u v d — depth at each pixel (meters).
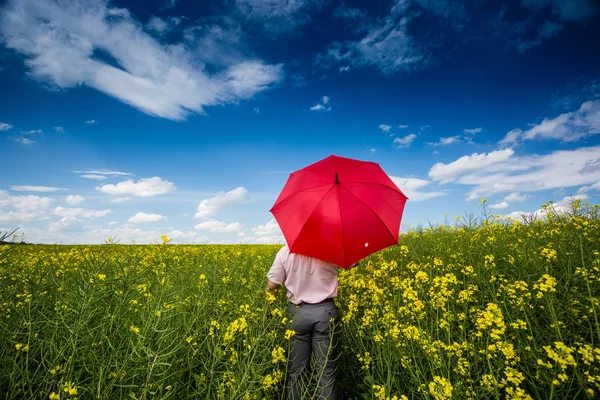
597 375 2.09
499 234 5.75
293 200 3.15
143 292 3.30
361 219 2.96
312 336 3.15
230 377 2.51
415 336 2.74
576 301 3.05
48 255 6.63
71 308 2.72
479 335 2.55
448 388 1.96
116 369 2.27
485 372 2.58
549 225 5.86
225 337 2.66
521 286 3.14
